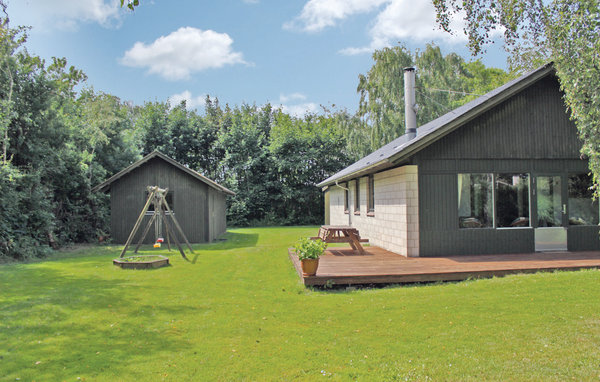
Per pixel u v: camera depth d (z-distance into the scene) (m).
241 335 4.71
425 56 26.22
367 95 27.78
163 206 16.55
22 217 12.32
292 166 29.30
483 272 7.45
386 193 11.02
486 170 9.59
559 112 9.90
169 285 7.76
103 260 11.46
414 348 4.10
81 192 16.38
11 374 3.69
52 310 5.91
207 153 32.81
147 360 3.99
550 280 6.68
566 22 6.05
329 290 7.09
